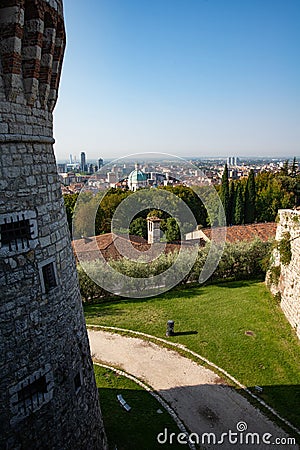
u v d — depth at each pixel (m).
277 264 20.03
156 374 13.16
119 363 13.95
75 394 6.84
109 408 11.03
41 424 5.93
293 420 10.66
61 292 6.48
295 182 47.19
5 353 5.30
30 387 5.89
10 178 5.30
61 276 6.54
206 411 11.06
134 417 10.62
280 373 13.09
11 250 5.38
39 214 5.91
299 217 16.86
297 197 47.38
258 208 42.88
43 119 6.18
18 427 5.54
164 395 11.88
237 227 28.66
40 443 5.93
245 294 21.03
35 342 5.79
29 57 5.31
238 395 11.88
